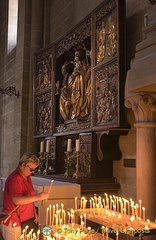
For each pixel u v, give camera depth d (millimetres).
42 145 9117
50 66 9625
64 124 8586
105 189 6703
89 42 8242
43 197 4539
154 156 5430
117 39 6355
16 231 4594
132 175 6441
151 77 4867
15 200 4461
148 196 5312
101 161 7008
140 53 5328
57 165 8938
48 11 11422
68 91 8719
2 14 16266
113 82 6492
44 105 9828
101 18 7070
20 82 11523
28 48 11578
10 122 13188
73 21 9539
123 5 6492
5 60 14914
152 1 4961
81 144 7461
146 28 5254
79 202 5730
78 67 8250
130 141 6520
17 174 4668
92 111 7039
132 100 5594
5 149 13656
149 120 5445
